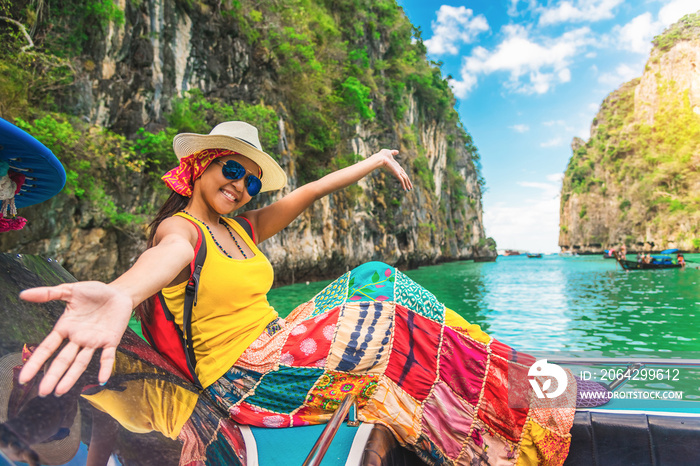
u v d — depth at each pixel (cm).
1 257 87
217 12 1795
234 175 135
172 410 86
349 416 125
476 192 8056
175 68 1606
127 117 1430
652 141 8344
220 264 127
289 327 136
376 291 138
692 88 8356
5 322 67
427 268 4072
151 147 1397
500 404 128
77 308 62
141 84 1476
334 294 146
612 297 1284
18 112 1102
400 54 4191
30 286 84
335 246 2498
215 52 1795
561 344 620
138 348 99
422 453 125
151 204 1420
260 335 136
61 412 58
